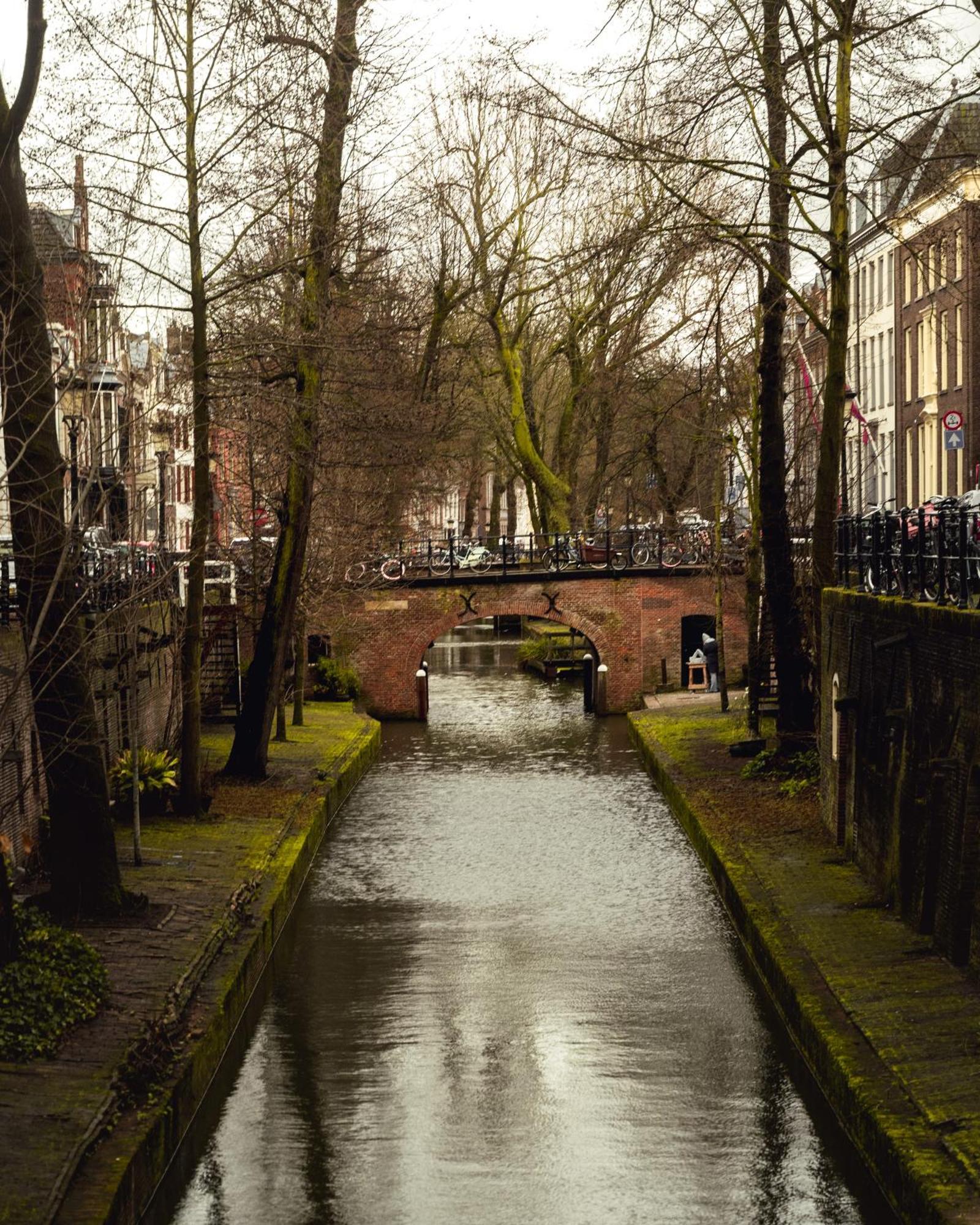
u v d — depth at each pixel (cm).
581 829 2944
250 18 2273
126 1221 1103
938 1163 1088
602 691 4891
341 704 4706
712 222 2300
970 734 1496
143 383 2214
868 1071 1287
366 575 4678
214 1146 1398
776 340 2825
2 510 2081
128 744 2773
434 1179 1328
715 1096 1520
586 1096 1524
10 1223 997
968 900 1536
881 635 1917
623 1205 1270
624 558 5116
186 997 1523
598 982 1923
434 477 5219
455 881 2517
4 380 1623
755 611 3456
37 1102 1202
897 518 1927
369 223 2661
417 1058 1648
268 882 2138
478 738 4381
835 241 2442
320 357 2656
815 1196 1276
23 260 1620
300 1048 1678
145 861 2177
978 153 2181
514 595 4875
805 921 1806
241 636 4259
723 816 2578
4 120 1599
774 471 2872
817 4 2298
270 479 3606
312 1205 1276
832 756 2311
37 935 1454
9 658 1989
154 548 2641
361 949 2094
